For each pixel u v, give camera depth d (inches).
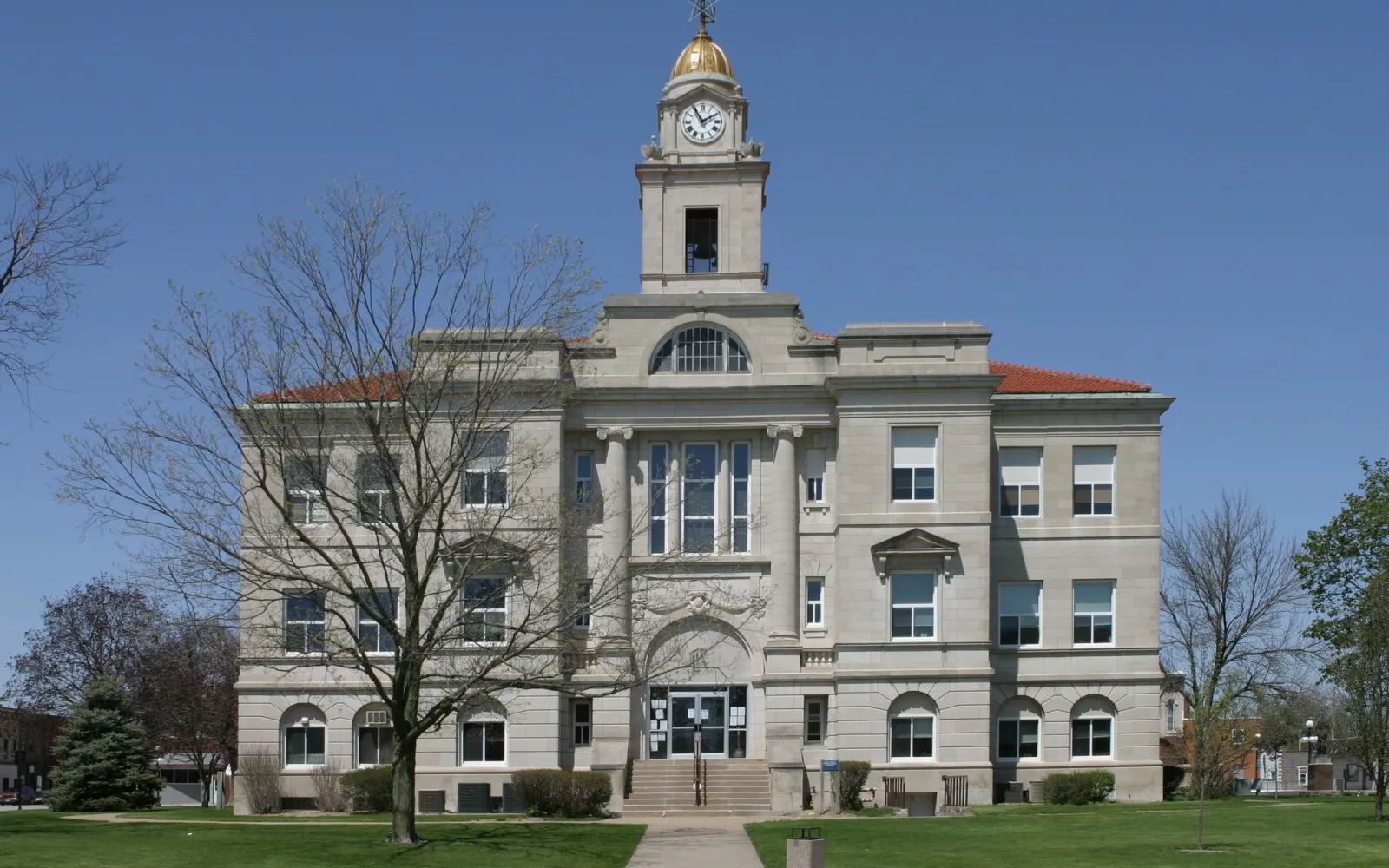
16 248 1653.5
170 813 2429.9
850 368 2437.3
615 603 2393.0
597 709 2394.2
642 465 2496.3
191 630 3080.7
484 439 2340.1
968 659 2383.1
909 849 1689.2
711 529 2482.8
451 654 2032.5
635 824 2064.5
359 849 1674.5
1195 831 1861.5
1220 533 3085.6
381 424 1919.3
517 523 2300.7
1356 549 2716.5
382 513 1839.3
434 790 2384.4
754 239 2610.7
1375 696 2005.4
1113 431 2524.6
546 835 1843.0
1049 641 2490.2
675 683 2282.2
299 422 1942.7
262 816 2288.4
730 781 2359.7
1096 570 2503.7
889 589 2402.8
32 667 3895.2
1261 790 5546.3
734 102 2647.6
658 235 2618.1
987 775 2357.3
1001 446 2532.0
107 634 3929.6
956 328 2444.6
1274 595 3053.6
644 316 2507.4
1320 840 1732.3
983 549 2400.3
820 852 1365.7
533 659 2342.5
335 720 2433.6
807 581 2469.2
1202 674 3070.9
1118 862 1556.3
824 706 2432.3
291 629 1920.5
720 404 2477.9
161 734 3951.8
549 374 2381.9
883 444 2422.5
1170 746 3440.0
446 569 2298.2
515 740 2385.6
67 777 2915.8
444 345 1950.1
